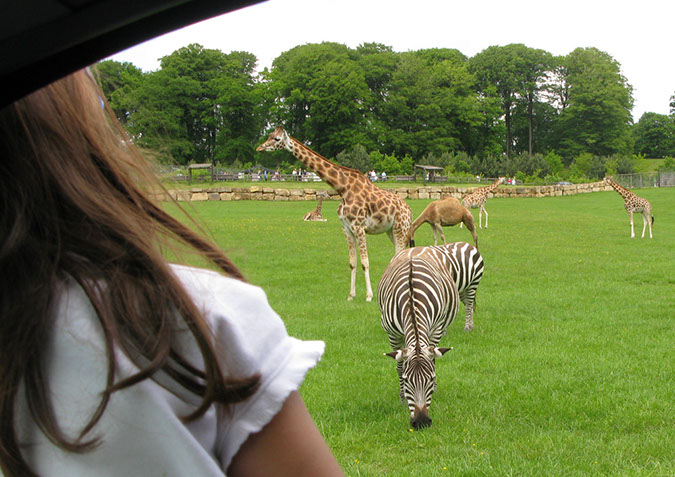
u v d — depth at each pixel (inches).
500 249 681.6
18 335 26.2
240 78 3218.5
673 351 287.9
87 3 20.8
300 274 524.1
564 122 3666.3
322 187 1838.1
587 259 608.7
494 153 3565.5
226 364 28.3
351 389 240.8
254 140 3201.3
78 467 27.5
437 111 3309.5
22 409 27.7
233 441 29.1
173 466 27.7
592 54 3757.4
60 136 28.4
